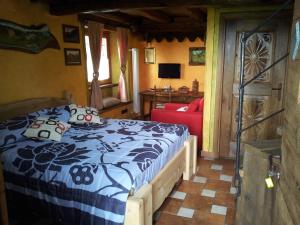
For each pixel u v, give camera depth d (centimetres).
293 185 111
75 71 436
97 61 497
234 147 410
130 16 562
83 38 448
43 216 230
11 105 317
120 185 203
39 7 360
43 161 233
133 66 636
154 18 504
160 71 648
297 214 103
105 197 201
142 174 221
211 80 400
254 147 179
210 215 266
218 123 408
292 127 117
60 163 228
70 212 214
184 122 428
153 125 347
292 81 122
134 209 198
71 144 272
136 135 303
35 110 345
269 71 374
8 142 270
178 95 596
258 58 375
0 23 308
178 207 280
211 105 408
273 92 375
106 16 482
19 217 249
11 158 242
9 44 321
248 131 398
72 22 421
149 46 662
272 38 365
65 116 341
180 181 338
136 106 653
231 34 379
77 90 443
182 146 327
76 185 210
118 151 252
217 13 378
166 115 438
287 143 125
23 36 338
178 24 600
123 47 585
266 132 388
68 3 363
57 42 394
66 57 412
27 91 351
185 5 322
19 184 233
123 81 601
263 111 385
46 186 220
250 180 182
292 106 119
